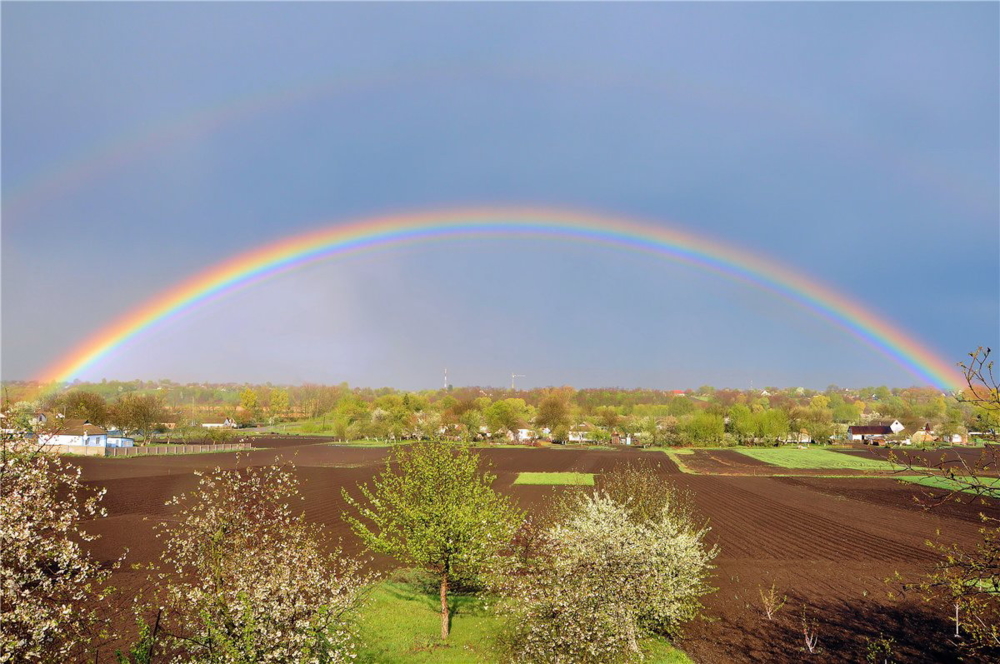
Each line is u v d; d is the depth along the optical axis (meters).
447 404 188.88
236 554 12.72
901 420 162.38
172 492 56.16
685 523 23.62
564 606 14.55
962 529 44.66
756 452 122.88
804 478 81.38
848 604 25.23
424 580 27.66
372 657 18.20
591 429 162.00
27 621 10.23
